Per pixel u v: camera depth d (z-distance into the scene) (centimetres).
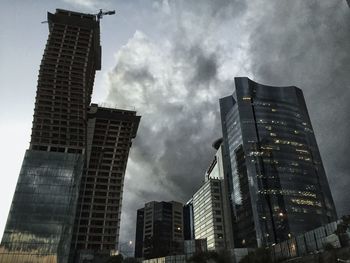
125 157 19888
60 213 13800
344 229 8212
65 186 14438
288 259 9875
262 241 18750
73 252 15825
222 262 11262
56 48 18812
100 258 15125
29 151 14962
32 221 13375
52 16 19825
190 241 14275
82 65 18625
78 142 16300
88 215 17638
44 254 12850
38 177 14425
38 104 16788
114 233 17388
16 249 12744
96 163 19288
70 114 16888
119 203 18362
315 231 9588
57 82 17650
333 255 7588
